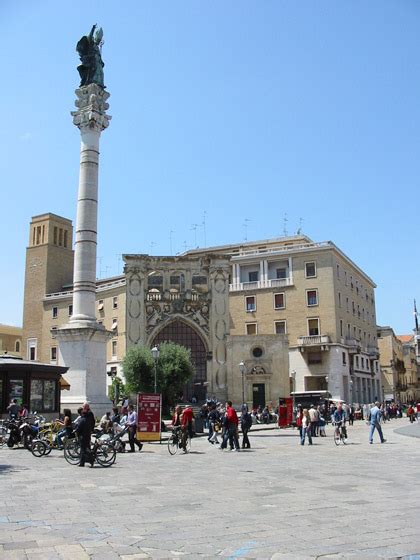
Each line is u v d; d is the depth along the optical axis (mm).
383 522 10609
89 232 37781
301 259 78562
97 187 38812
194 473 17906
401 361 121188
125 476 17141
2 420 28422
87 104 39156
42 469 18734
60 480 16219
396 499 12977
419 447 27703
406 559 8273
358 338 85812
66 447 20812
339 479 16391
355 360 82125
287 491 14219
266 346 69938
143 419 29141
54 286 99438
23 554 8508
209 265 73938
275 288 79312
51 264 99500
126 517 11156
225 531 9992
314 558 8344
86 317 36469
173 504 12500
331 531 9938
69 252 103750
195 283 75438
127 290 72875
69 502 12773
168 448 25234
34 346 96688
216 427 32469
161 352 58812
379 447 27953
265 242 91250
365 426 51344
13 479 16406
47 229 101062
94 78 40344
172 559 8336
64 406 34594
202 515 11328
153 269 73812
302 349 75188
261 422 54344
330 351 74438
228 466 19906
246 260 82188
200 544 9141
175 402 58375
